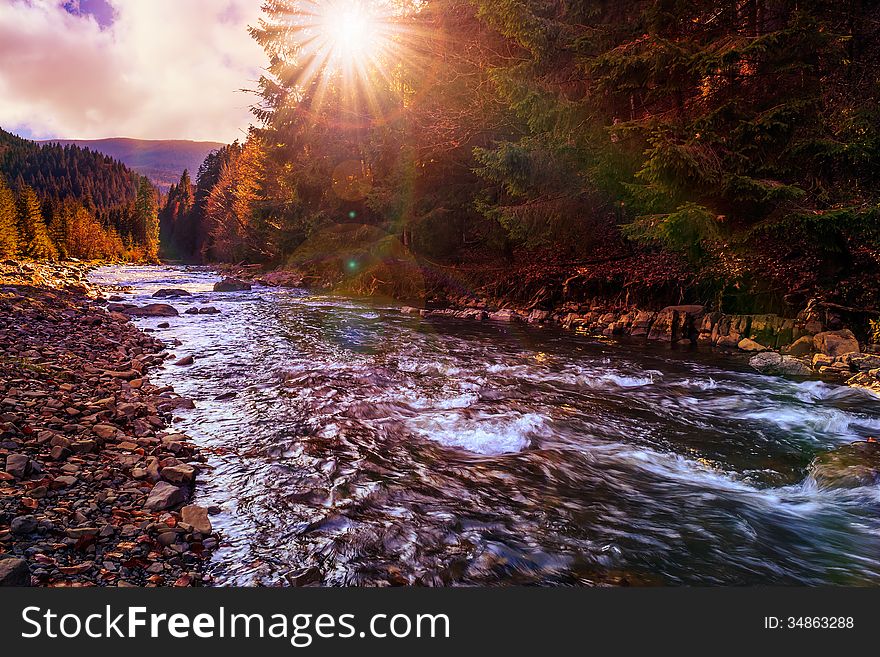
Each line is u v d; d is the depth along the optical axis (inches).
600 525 150.7
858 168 404.2
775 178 422.6
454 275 861.8
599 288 624.4
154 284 1173.1
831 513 161.6
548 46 532.7
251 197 1790.1
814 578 127.6
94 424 201.6
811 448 218.8
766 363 378.0
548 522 151.3
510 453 206.8
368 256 1020.5
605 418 256.7
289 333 502.0
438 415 249.1
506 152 534.6
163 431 210.5
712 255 501.4
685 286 544.1
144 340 416.8
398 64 852.6
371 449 201.5
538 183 589.0
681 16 474.9
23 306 503.5
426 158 835.4
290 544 132.8
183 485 161.5
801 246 452.1
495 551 134.3
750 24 490.3
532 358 404.2
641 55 439.2
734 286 502.3
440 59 788.6
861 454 200.8
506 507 159.6
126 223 4608.8
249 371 329.1
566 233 649.0
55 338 374.9
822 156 395.9
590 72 497.4
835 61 420.2
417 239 901.2
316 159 1026.1
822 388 316.2
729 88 439.5
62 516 132.2
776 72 405.4
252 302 808.3
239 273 1624.0
